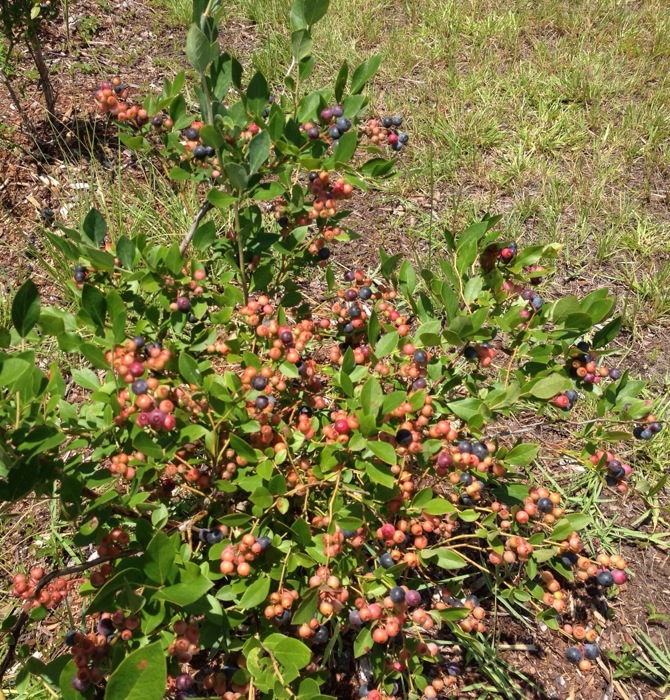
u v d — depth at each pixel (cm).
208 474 73
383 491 70
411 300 83
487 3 243
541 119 190
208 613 61
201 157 78
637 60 219
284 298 87
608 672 94
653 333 141
